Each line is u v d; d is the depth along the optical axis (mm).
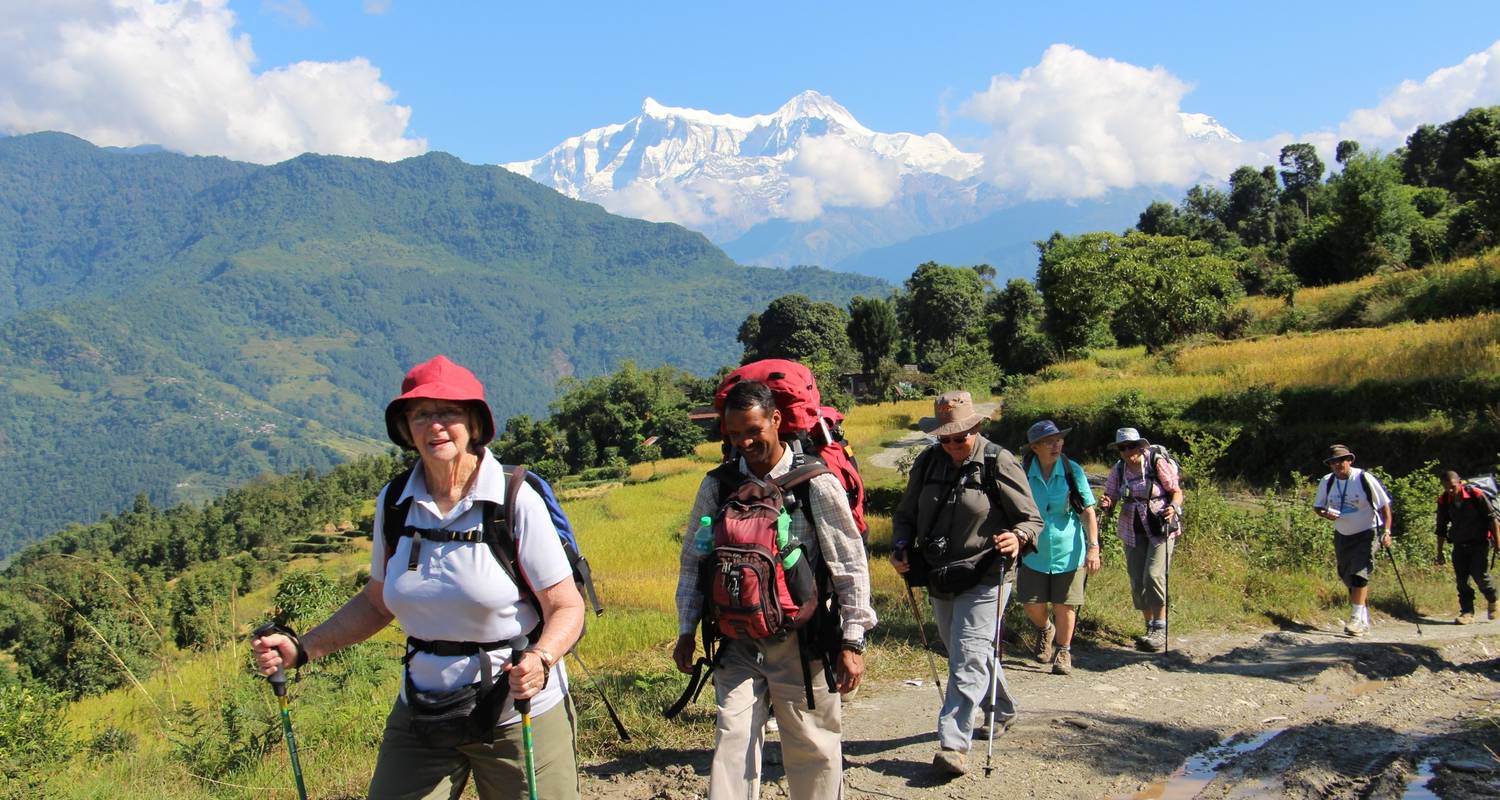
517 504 3191
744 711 3834
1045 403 28375
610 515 30312
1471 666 8570
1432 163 82562
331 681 8094
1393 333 29203
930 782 5242
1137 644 8781
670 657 8930
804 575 3842
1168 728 6289
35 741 7824
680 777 5297
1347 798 5160
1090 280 45344
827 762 3953
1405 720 6668
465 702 3123
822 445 4559
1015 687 7281
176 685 11086
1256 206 100750
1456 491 11406
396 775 3191
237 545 84875
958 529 5453
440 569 3145
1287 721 6656
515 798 3227
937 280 98625
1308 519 13875
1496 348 22734
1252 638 9438
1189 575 11617
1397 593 12273
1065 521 7535
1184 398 25578
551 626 3172
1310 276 55469
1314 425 22594
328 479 111625
